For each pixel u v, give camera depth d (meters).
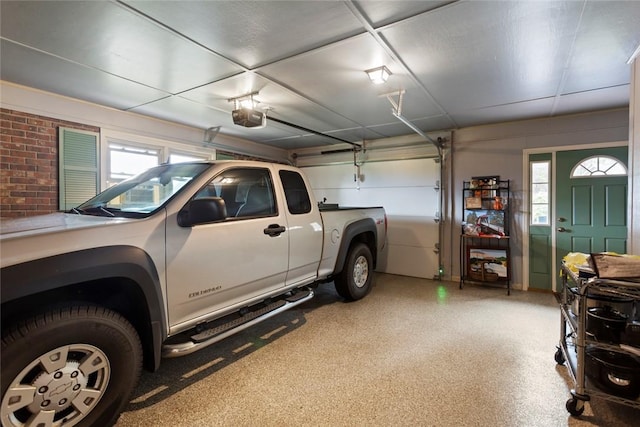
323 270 3.44
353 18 2.17
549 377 2.34
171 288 1.93
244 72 3.04
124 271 1.66
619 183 4.18
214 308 2.24
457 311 3.79
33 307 1.54
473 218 5.02
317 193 6.97
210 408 1.98
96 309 1.63
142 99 3.79
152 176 2.52
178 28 2.28
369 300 4.23
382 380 2.30
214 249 2.17
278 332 3.15
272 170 2.87
